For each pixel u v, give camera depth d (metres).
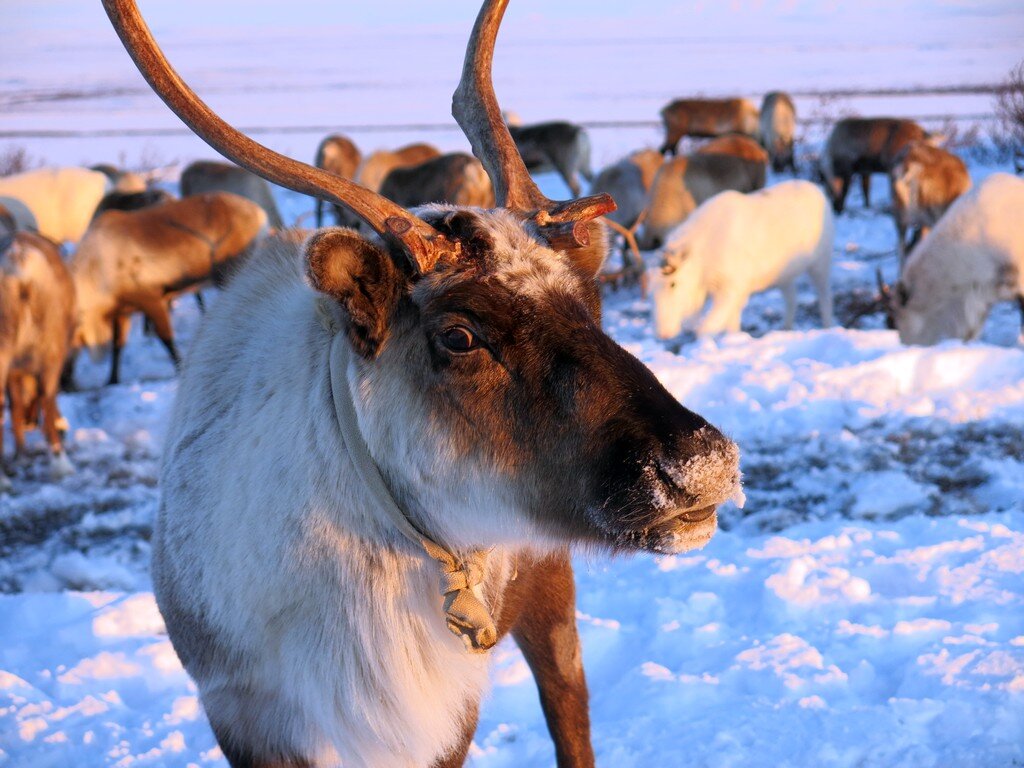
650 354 9.62
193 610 2.68
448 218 2.34
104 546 7.07
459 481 2.35
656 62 94.44
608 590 5.11
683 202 15.98
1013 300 10.41
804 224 11.95
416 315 2.31
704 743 3.57
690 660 4.29
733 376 8.45
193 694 4.38
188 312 15.84
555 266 2.31
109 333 12.47
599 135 36.00
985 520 5.45
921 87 53.09
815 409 7.74
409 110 58.06
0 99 75.69
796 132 30.98
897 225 15.56
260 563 2.51
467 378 2.27
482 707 4.13
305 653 2.49
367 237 2.38
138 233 12.23
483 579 2.61
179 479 2.75
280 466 2.51
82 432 9.45
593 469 2.19
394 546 2.46
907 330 10.80
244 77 97.81
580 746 3.29
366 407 2.38
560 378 2.21
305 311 2.68
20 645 4.90
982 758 3.32
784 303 13.47
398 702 2.47
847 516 6.24
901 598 4.54
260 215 12.95
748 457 7.21
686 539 2.19
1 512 7.81
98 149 39.41
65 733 4.02
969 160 22.58
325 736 2.65
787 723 3.65
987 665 3.80
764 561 5.15
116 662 4.59
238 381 2.73
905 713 3.62
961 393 7.82
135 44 2.29
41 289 8.48
